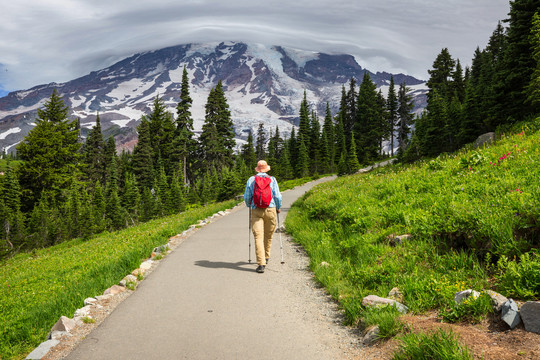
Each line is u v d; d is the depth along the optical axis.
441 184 8.94
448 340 3.04
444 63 75.50
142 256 8.62
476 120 36.97
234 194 42.56
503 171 7.86
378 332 3.74
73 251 15.70
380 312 4.09
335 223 9.31
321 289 5.71
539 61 26.48
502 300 3.57
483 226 5.00
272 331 4.21
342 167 63.97
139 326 4.50
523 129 16.91
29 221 54.72
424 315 3.96
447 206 6.57
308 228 10.20
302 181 55.81
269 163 84.31
